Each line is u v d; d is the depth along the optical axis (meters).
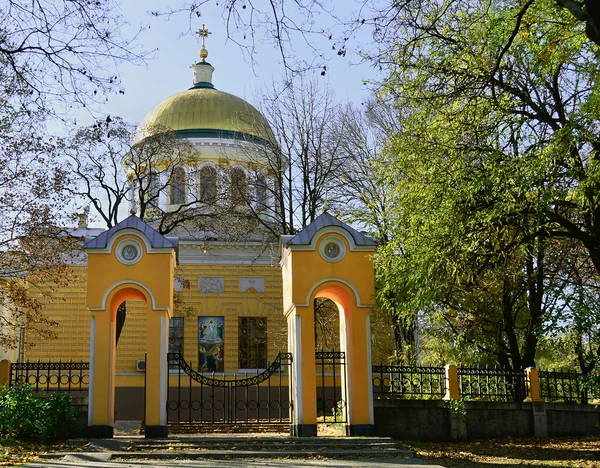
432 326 27.33
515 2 17.39
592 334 21.62
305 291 18.97
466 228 17.86
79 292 34.16
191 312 33.84
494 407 20.94
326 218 19.67
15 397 17.41
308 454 16.05
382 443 17.16
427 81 18.02
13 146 23.28
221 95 41.44
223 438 17.33
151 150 33.31
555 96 18.92
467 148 18.23
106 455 15.40
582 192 15.77
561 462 16.50
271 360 34.91
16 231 23.92
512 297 24.38
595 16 9.16
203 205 36.06
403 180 20.33
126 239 19.06
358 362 18.91
